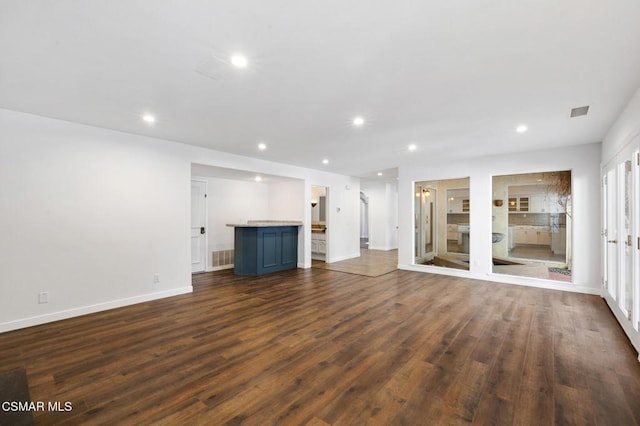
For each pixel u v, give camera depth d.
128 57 2.03
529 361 2.39
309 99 2.76
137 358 2.46
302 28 1.71
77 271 3.48
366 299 4.16
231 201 6.82
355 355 2.51
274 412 1.79
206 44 1.87
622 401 1.87
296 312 3.62
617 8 1.52
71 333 2.97
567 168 4.53
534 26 1.68
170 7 1.52
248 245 5.89
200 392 1.99
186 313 3.58
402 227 6.39
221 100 2.79
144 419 1.73
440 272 5.88
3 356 2.50
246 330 3.06
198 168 5.14
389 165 6.31
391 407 1.83
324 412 1.79
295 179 6.71
